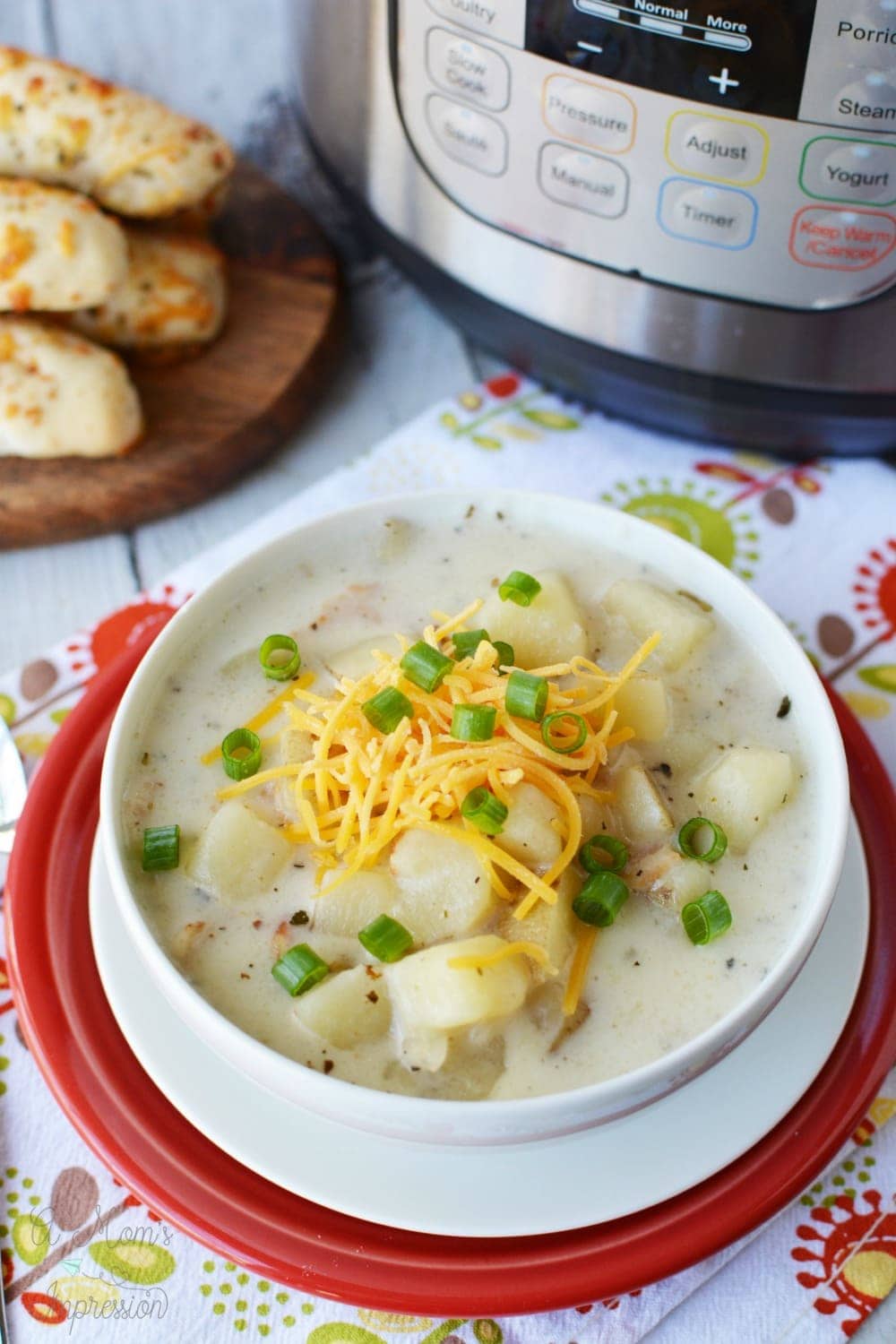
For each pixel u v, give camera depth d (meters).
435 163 0.55
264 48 0.71
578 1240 0.42
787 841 0.45
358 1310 0.43
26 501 0.57
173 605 0.54
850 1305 0.43
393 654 0.47
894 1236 0.44
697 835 0.45
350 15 0.55
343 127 0.58
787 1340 0.43
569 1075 0.42
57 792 0.47
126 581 0.57
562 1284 0.41
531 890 0.42
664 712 0.46
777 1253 0.44
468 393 0.60
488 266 0.56
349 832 0.43
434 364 0.63
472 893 0.43
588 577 0.49
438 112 0.54
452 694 0.44
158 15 0.71
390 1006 0.42
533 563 0.49
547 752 0.43
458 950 0.42
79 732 0.48
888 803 0.47
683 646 0.47
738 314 0.53
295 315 0.61
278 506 0.59
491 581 0.49
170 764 0.46
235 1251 0.42
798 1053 0.43
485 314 0.58
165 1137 0.43
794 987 0.44
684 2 0.48
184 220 0.62
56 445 0.57
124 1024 0.44
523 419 0.59
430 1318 0.43
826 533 0.56
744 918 0.44
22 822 0.47
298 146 0.68
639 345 0.56
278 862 0.44
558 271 0.55
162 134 0.59
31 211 0.57
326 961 0.43
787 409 0.55
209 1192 0.42
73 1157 0.45
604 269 0.54
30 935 0.46
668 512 0.56
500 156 0.53
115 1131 0.43
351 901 0.43
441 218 0.57
